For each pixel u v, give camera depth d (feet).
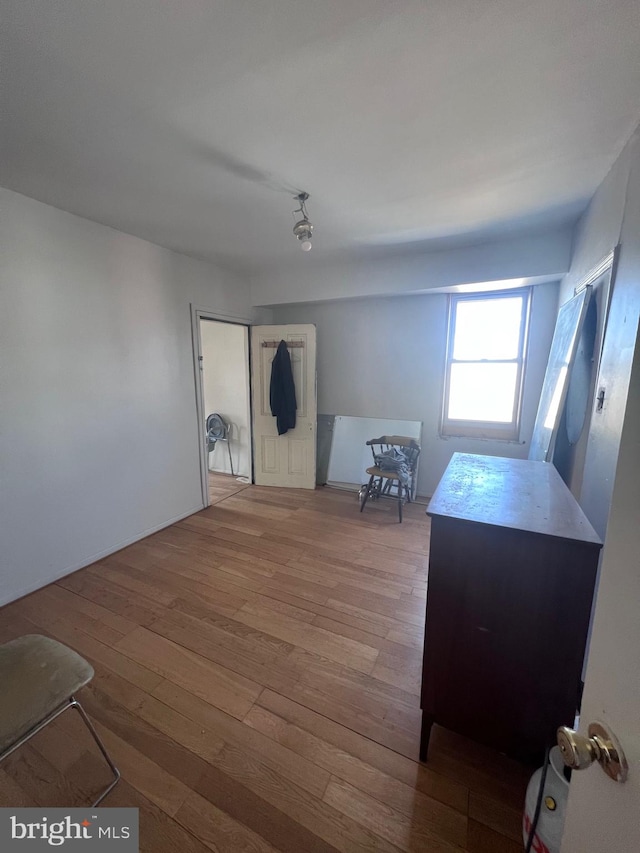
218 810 3.68
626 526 1.64
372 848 3.39
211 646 5.88
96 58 3.55
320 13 3.09
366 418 13.28
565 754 1.69
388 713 4.74
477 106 4.28
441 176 5.97
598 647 1.81
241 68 3.70
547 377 8.84
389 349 12.56
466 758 4.18
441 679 3.86
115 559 8.60
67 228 7.43
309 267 11.75
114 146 5.12
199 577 7.85
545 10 3.04
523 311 10.54
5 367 6.70
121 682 5.19
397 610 6.78
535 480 4.97
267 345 13.23
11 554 6.99
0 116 4.45
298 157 5.41
